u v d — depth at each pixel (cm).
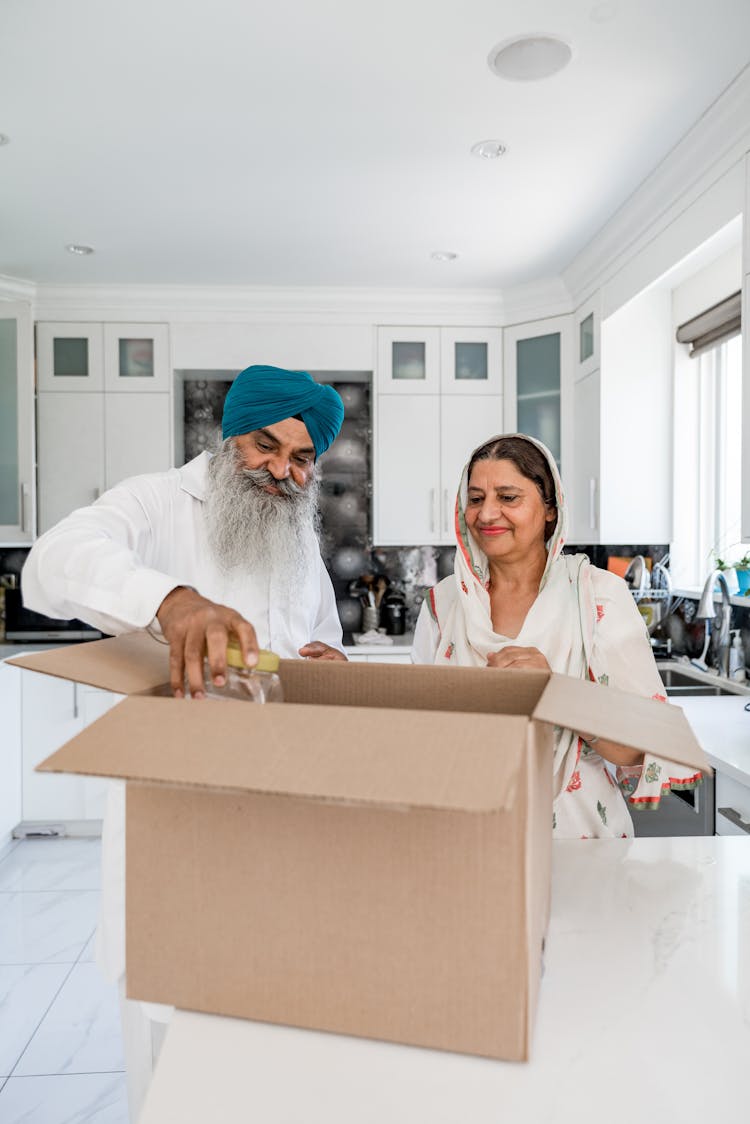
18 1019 210
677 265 257
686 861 90
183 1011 57
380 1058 53
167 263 336
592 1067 53
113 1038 201
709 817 179
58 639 378
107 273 348
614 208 281
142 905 57
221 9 174
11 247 318
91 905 280
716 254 246
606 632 113
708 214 231
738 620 267
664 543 322
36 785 345
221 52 190
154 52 190
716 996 62
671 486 321
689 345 314
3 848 327
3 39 184
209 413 403
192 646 65
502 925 51
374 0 171
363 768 45
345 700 76
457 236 307
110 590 74
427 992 53
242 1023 56
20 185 262
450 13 176
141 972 58
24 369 350
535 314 368
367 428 414
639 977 64
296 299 371
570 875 85
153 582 73
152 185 262
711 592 260
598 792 111
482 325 380
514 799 50
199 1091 51
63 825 347
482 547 121
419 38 185
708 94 208
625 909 77
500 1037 52
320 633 157
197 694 64
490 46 188
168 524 126
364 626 400
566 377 356
